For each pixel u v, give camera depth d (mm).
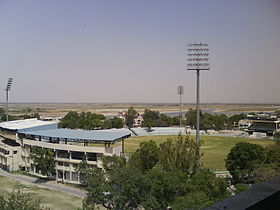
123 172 32438
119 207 31984
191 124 146250
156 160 42469
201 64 58031
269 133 116625
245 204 4488
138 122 170250
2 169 71938
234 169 50406
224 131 138500
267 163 48031
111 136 58500
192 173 37625
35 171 65438
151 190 31453
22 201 26844
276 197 4871
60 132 65438
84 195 50562
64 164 59625
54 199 47969
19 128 71750
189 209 26109
